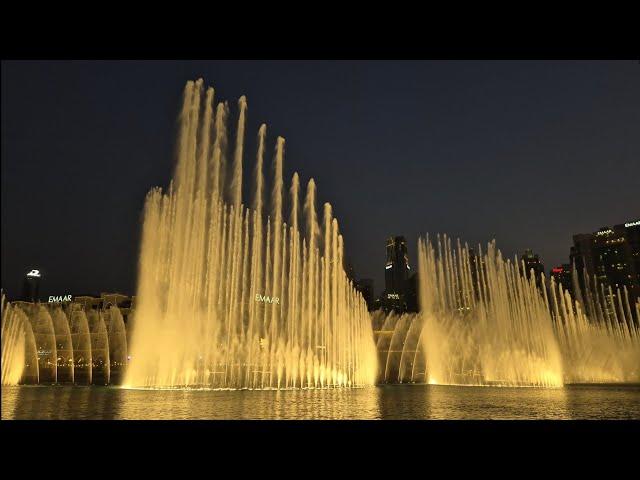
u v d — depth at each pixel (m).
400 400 25.19
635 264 160.88
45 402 22.62
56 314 51.84
